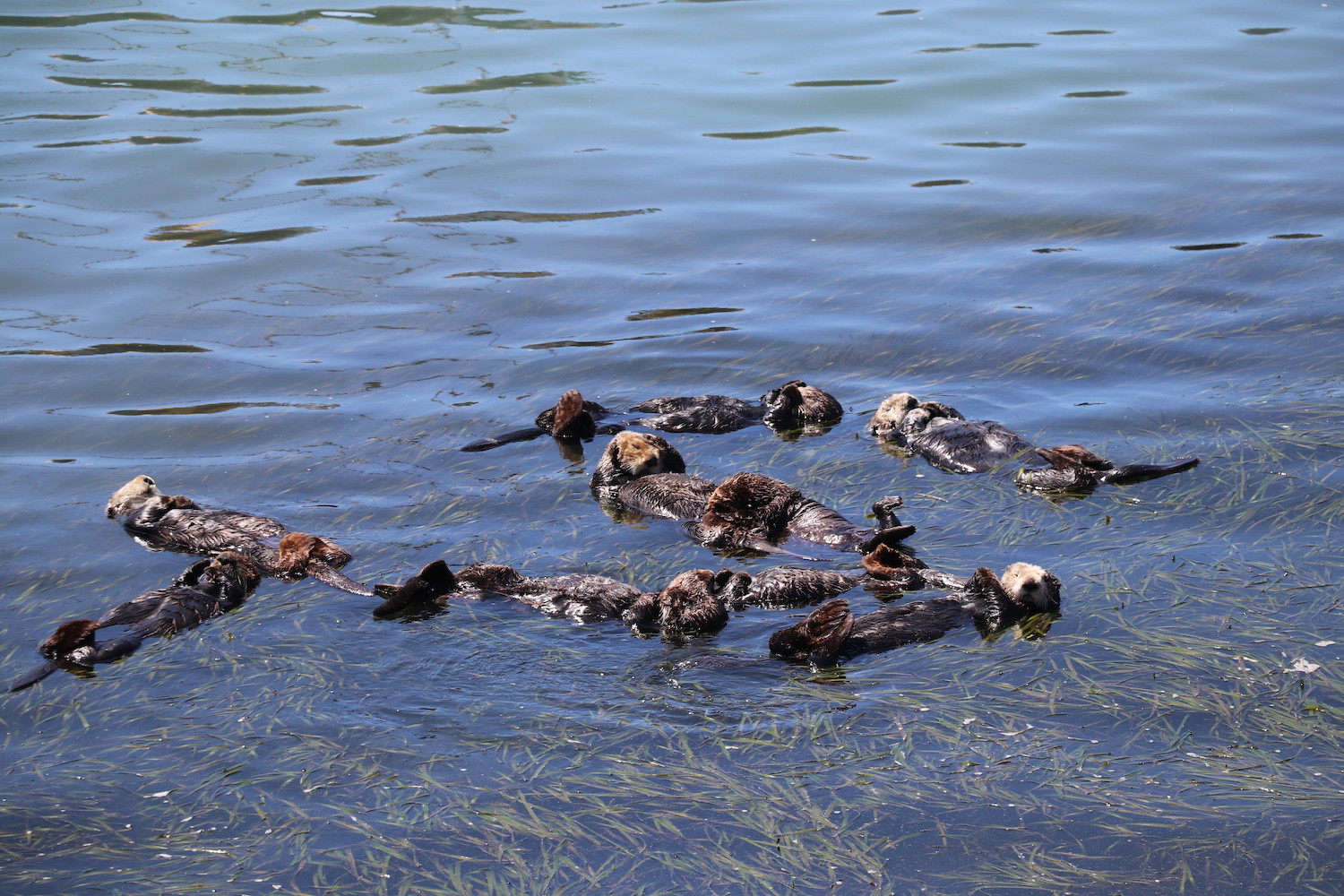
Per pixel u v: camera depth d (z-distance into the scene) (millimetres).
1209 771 4898
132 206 14141
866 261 12688
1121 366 9922
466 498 8078
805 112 17422
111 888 4445
